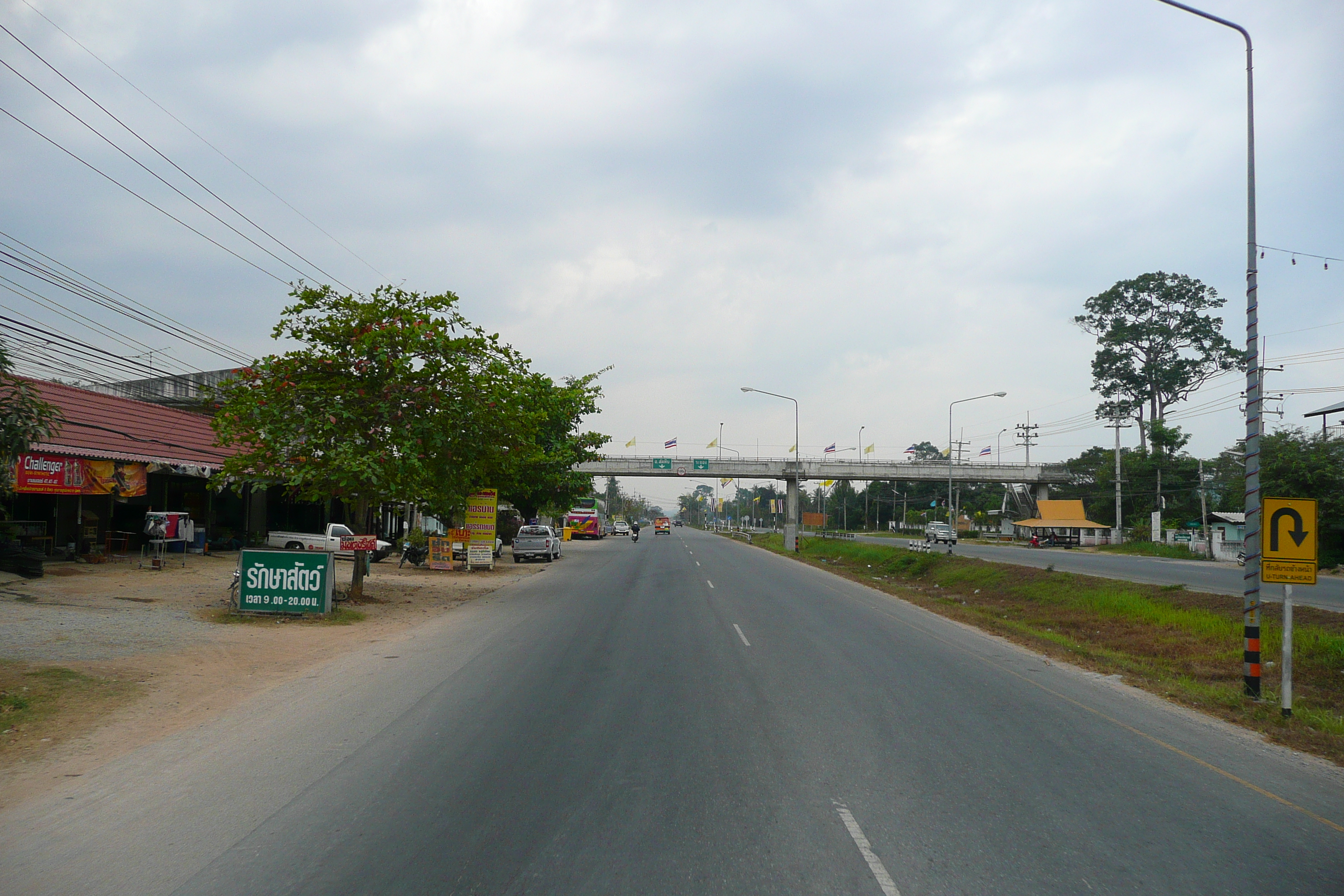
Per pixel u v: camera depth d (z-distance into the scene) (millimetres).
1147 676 11508
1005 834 5312
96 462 21328
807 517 93312
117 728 7797
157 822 5418
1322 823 5707
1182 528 60875
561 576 28469
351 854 4867
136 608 15406
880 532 110312
